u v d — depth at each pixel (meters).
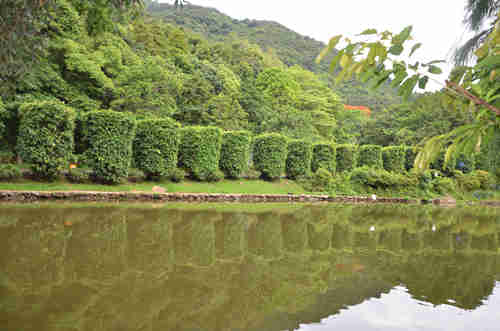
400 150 20.16
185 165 13.97
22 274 2.88
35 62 5.24
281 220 7.40
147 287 2.75
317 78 45.12
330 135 36.44
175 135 12.84
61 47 15.29
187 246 4.35
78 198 9.34
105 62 18.92
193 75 28.20
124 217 6.40
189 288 2.78
